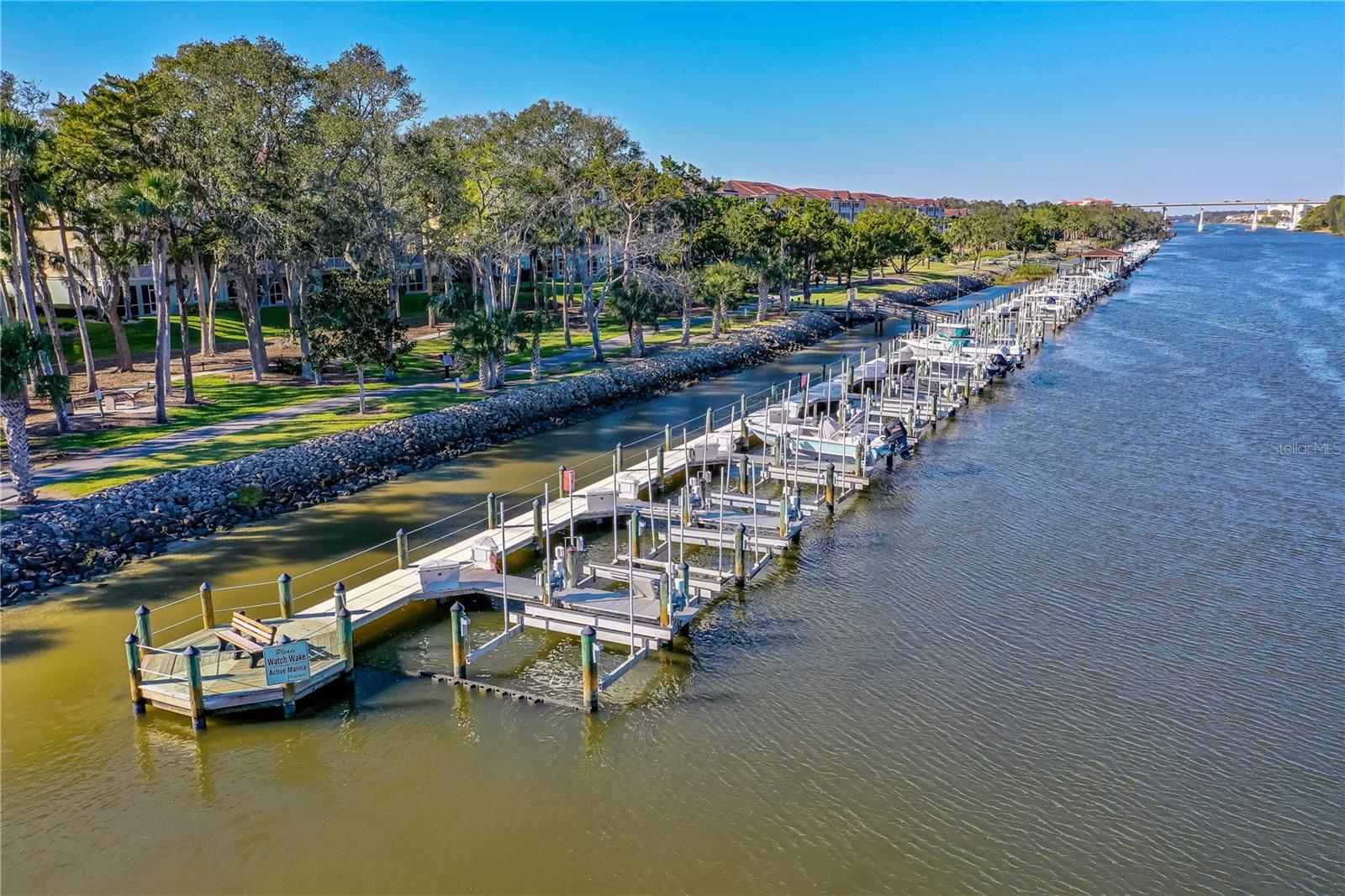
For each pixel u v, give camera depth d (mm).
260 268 65188
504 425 50719
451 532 34594
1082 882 16875
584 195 73438
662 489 40500
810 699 23156
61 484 35469
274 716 22281
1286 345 83062
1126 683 23734
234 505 35781
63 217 55375
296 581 29719
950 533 34906
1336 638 26047
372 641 26250
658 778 20016
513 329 57062
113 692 23078
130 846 17906
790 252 108125
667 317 96812
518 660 25391
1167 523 35750
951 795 19328
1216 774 19938
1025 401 60094
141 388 53438
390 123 60781
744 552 30766
